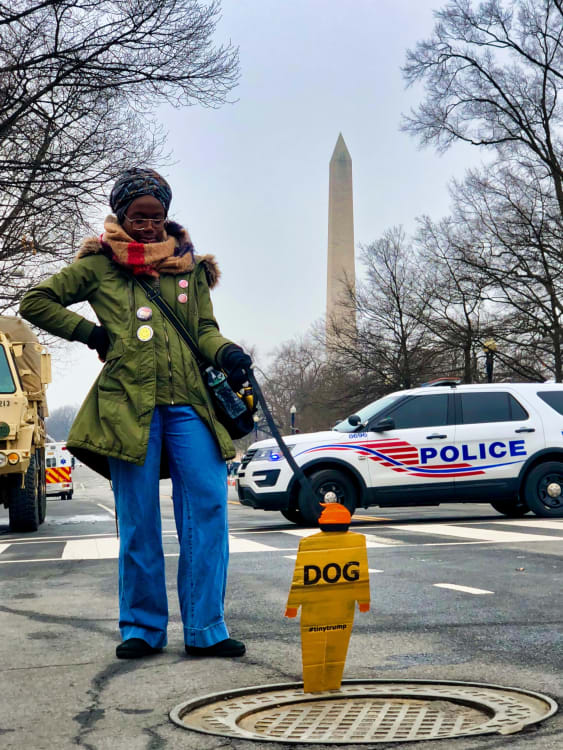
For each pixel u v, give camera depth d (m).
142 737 2.86
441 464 11.82
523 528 10.33
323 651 3.29
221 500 4.06
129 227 4.12
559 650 3.97
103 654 4.12
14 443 12.44
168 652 4.10
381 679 3.46
